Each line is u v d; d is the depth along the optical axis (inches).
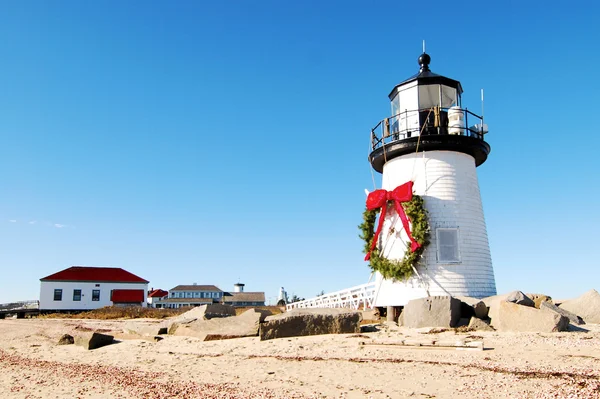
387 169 1042.1
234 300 3750.0
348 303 1278.3
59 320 1845.5
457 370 501.0
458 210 962.1
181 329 909.8
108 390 490.9
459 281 931.3
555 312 733.9
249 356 651.5
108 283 2847.0
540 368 490.9
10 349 885.2
